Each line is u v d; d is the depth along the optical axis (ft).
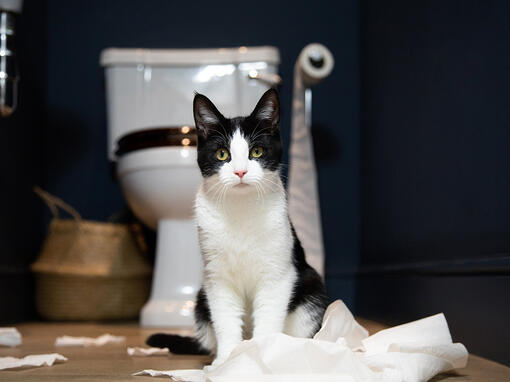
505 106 3.47
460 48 4.30
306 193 7.22
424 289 4.96
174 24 8.75
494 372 3.33
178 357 4.17
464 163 4.20
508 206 3.44
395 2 6.53
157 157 6.29
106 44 8.70
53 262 7.47
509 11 3.41
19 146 7.66
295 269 3.81
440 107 4.80
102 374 3.42
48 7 8.73
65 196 8.68
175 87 7.93
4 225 7.07
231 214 3.65
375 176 7.45
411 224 5.66
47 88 8.73
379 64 7.32
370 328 6.04
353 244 8.50
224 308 3.71
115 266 7.61
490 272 3.67
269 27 8.70
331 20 8.70
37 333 6.02
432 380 3.14
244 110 7.85
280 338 2.99
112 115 7.92
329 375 2.76
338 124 8.61
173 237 6.66
